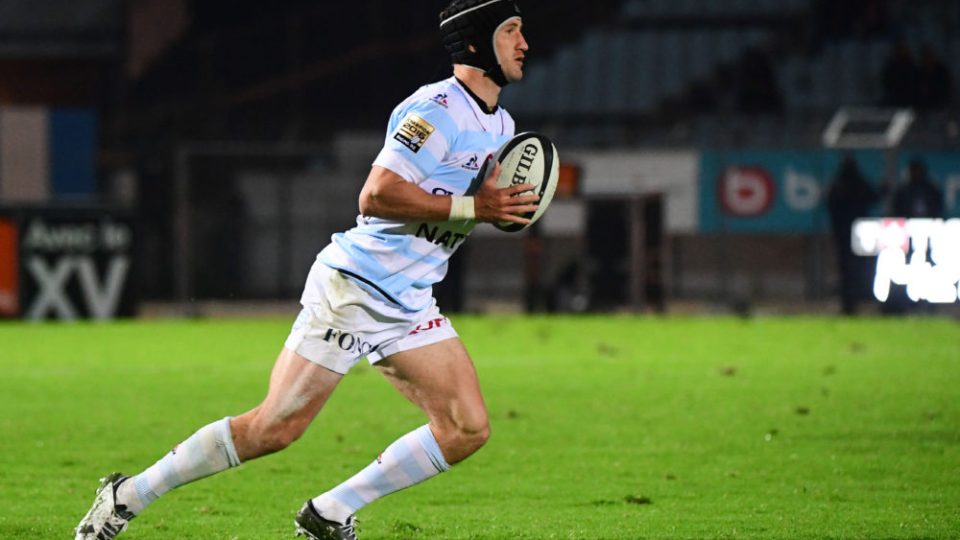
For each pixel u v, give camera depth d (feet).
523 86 314.76
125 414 119.65
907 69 263.29
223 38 324.39
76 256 225.35
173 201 272.72
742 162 228.63
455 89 61.11
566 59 319.27
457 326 215.31
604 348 176.35
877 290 228.63
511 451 99.60
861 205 225.97
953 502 80.23
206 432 61.05
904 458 95.45
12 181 257.96
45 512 77.56
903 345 181.88
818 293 238.68
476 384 62.39
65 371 153.89
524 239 242.37
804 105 295.48
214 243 249.75
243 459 61.36
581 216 241.14
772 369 152.66
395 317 60.90
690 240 260.42
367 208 59.62
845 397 127.65
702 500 81.46
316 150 247.29
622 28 328.70
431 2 321.93
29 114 258.37
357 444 103.09
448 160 60.59
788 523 74.08
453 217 59.82
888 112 264.52
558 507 79.66
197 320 230.07
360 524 74.64
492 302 268.21
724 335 198.49
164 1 324.60
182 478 61.67
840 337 194.18
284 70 322.96
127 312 229.25
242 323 224.94
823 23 314.96
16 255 222.89
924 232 225.56
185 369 155.84
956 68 300.81
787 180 227.81
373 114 317.01
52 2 325.83
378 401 127.44
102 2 326.03
